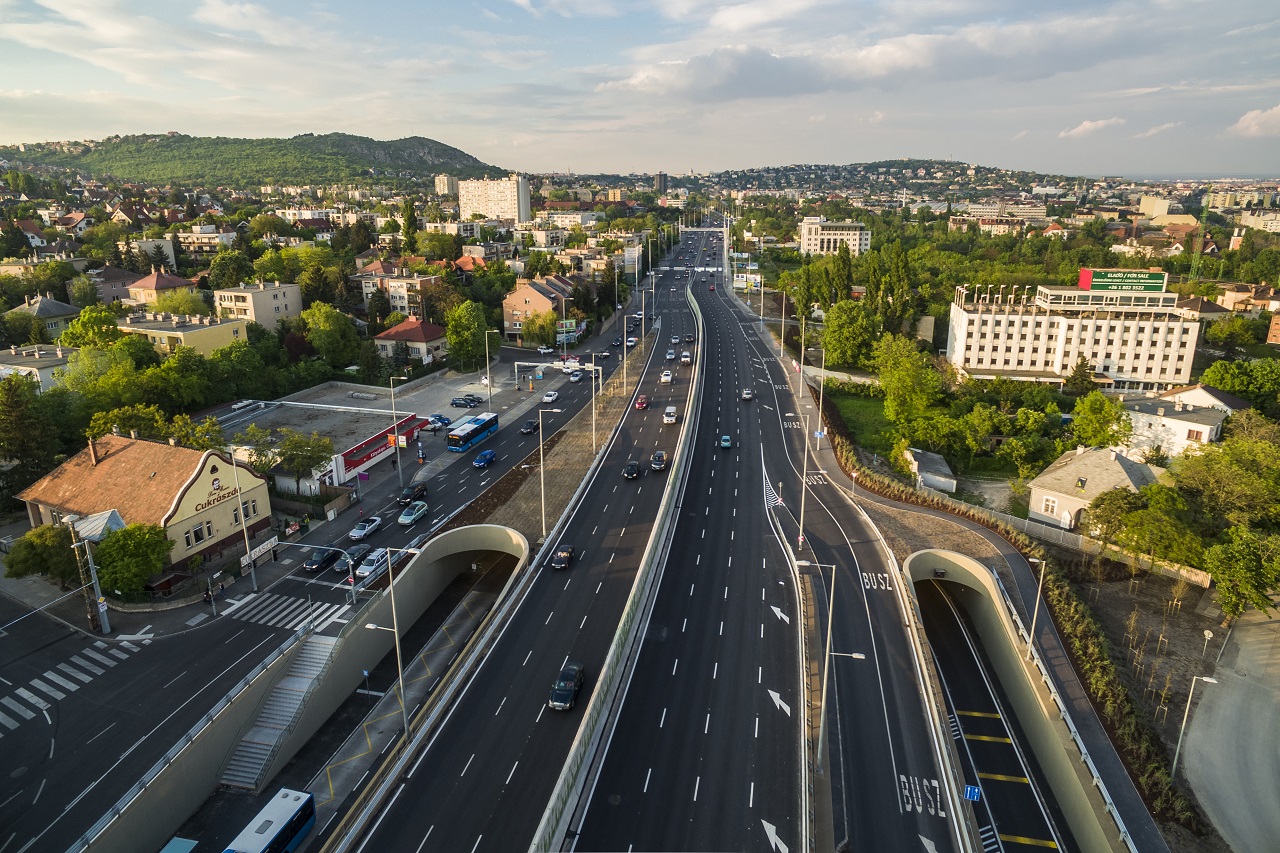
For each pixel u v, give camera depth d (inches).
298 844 1875.0
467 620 2945.4
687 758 1974.7
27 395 3474.4
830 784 1911.9
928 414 4825.3
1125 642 2662.4
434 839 1720.0
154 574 2746.1
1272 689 2434.8
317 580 2883.9
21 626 2603.3
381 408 4955.7
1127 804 1943.9
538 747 2005.4
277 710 2293.3
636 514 3408.0
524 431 4589.1
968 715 2458.2
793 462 4133.9
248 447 3582.7
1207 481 3230.8
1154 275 6432.1
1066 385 5762.8
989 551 3090.6
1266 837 1891.0
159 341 5059.1
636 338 7470.5
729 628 2556.6
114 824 1777.8
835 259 7834.6
